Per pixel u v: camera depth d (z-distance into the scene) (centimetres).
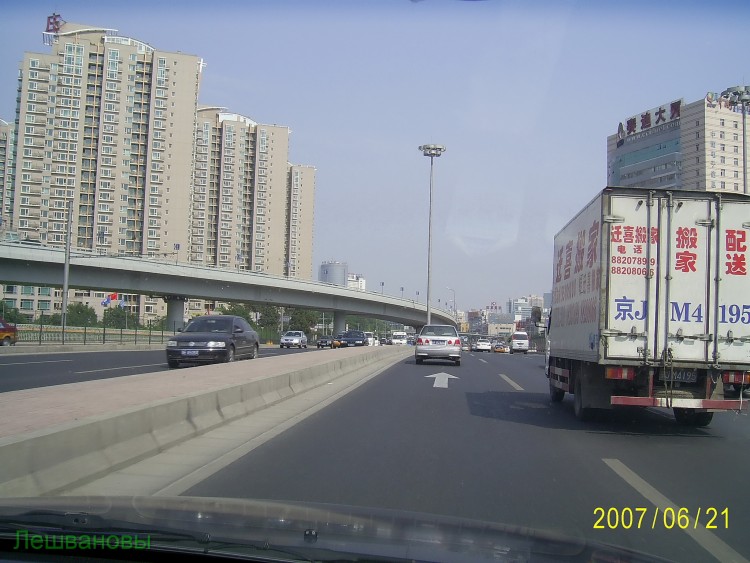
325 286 7094
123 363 2469
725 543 546
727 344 1059
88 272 5194
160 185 7819
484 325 19150
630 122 10550
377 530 416
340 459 845
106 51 7631
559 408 1437
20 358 2741
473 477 760
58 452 636
